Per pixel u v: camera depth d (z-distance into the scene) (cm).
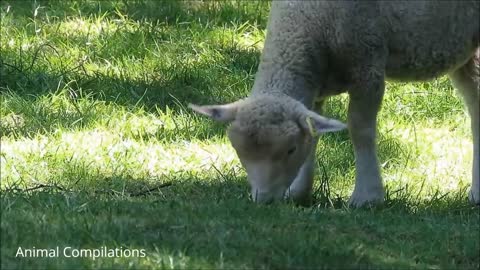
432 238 1273
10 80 1855
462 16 1422
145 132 1708
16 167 1516
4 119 1722
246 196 1400
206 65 1983
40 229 1202
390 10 1370
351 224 1293
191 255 1149
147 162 1589
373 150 1410
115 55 1997
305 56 1353
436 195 1505
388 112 1866
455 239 1287
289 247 1183
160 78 1927
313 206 1410
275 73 1353
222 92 1911
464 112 1886
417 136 1788
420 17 1386
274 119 1276
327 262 1159
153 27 2091
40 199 1333
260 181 1284
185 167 1584
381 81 1384
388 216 1345
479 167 1511
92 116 1742
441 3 1398
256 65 2003
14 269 1106
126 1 2206
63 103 1789
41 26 2081
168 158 1614
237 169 1580
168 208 1298
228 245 1184
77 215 1262
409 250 1227
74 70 1908
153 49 2027
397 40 1385
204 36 2089
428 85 1970
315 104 1427
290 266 1146
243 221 1257
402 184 1583
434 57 1419
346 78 1385
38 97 1791
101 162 1567
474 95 1501
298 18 1356
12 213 1249
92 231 1202
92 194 1426
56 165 1538
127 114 1766
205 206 1312
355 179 1442
